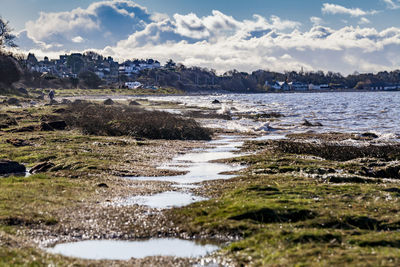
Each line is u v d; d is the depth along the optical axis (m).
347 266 12.11
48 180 27.23
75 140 46.91
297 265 12.58
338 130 67.00
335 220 17.38
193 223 18.42
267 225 17.33
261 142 48.75
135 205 21.88
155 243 16.59
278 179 27.25
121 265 13.82
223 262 14.13
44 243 16.34
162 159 38.59
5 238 15.36
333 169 30.62
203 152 43.59
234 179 28.36
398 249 14.02
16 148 41.09
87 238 17.17
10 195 22.14
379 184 25.70
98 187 25.97
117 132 55.44
